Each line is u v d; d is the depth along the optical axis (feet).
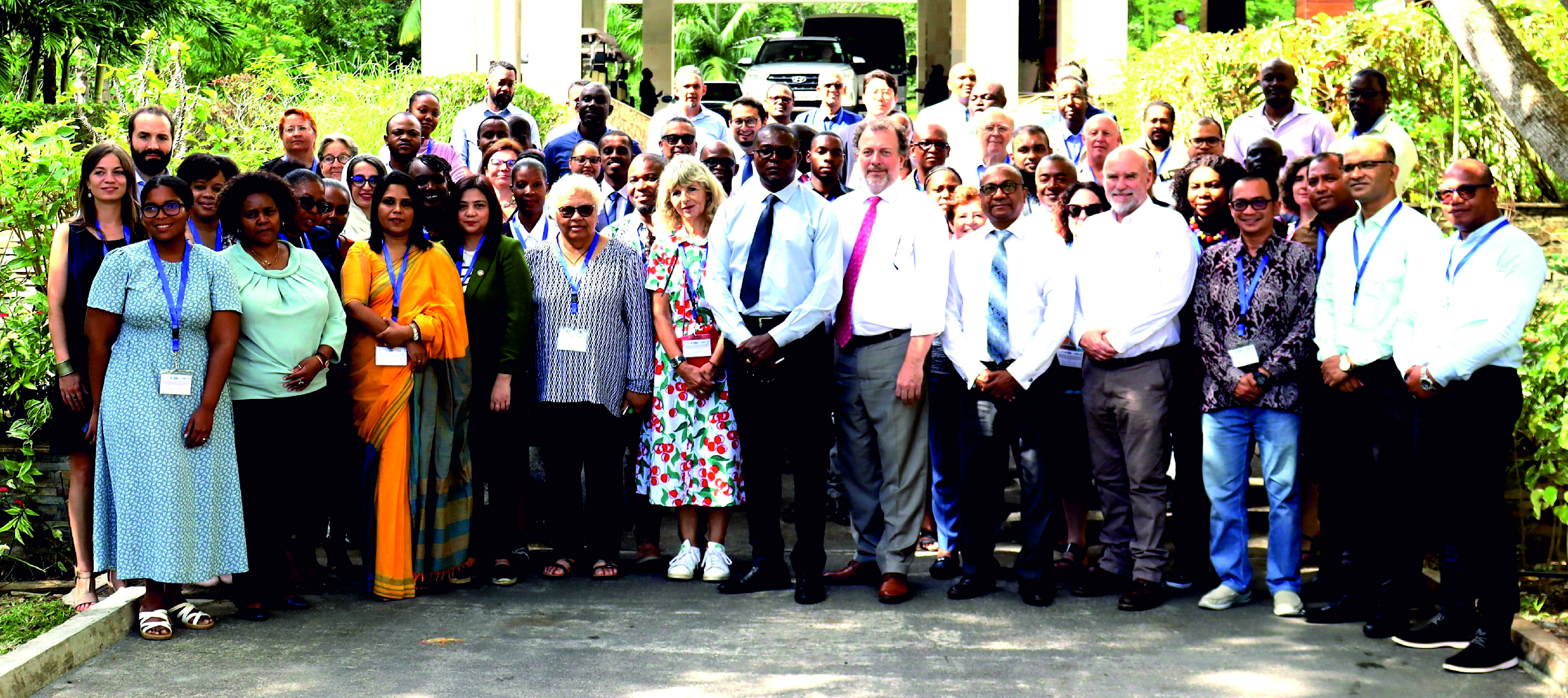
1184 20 47.65
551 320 22.43
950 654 18.53
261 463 20.01
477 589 21.85
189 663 18.12
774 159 20.83
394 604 20.93
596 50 69.05
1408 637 18.65
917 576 22.80
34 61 55.93
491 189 22.38
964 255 21.57
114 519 19.08
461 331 21.58
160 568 18.63
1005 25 51.26
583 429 22.53
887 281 21.03
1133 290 20.67
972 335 21.21
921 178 26.22
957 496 22.88
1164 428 20.76
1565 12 29.68
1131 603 20.52
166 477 18.69
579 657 18.40
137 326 18.80
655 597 21.44
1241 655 18.40
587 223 22.43
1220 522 20.63
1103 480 21.49
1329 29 31.50
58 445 20.33
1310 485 23.79
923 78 81.25
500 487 22.49
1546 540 21.27
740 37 135.44
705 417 22.45
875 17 81.56
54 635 18.19
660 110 37.50
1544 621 19.03
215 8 65.67
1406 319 18.85
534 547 25.11
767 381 20.84
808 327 20.65
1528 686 17.15
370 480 21.20
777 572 21.94
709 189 22.63
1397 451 19.19
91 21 53.52
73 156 22.85
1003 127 27.96
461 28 54.34
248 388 19.77
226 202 19.81
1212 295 20.52
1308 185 21.17
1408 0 31.07
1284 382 20.06
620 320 22.68
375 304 21.09
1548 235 29.35
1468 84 29.81
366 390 21.03
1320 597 21.07
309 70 47.75
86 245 19.75
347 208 23.12
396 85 46.78
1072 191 22.98
